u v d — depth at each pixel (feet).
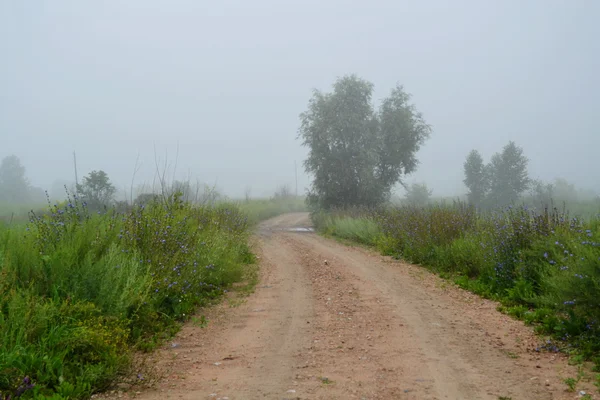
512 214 34.32
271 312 26.05
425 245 45.11
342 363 17.63
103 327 17.72
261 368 17.13
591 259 18.89
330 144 117.50
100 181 61.00
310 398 14.39
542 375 16.14
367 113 119.03
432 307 26.84
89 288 19.98
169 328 22.16
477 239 37.45
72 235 22.91
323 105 117.19
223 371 16.84
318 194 121.08
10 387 13.53
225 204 59.41
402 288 32.65
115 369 15.80
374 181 116.37
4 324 15.30
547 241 27.25
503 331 21.74
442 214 48.47
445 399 14.28
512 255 30.04
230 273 34.47
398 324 23.21
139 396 14.51
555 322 21.24
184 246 28.53
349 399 14.30
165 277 24.73
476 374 16.34
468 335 21.18
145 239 26.43
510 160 148.46
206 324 23.41
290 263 45.91
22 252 19.61
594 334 18.90
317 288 32.94
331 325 23.16
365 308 26.78
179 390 15.02
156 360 17.90
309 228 108.78
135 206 30.71
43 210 28.07
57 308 17.80
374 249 57.82
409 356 18.38
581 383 15.21
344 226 78.48
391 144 124.88
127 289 20.76
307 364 17.54
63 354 15.31
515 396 14.39
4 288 17.06
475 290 30.81
